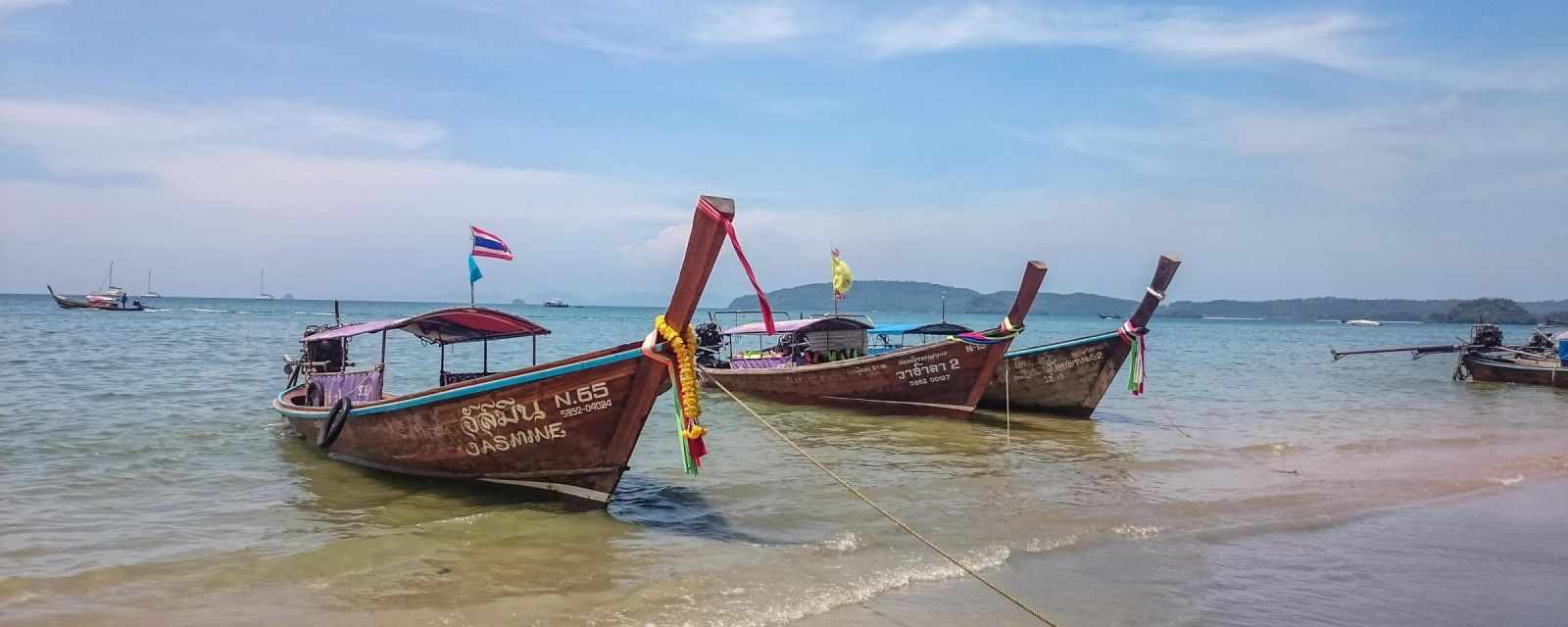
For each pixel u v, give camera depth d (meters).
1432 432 19.42
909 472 13.45
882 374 19.36
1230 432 19.03
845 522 10.47
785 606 7.61
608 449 10.12
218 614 7.27
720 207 8.52
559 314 171.62
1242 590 8.47
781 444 15.96
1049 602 7.98
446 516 10.51
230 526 9.90
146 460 13.24
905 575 8.49
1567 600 8.43
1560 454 16.38
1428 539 10.31
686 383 9.08
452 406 10.65
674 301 9.01
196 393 21.34
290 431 15.73
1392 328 170.12
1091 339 19.09
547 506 10.81
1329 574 8.98
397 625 7.09
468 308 13.43
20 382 22.70
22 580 7.89
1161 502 11.79
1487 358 32.91
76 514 10.20
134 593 7.71
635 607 7.54
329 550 9.04
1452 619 7.88
